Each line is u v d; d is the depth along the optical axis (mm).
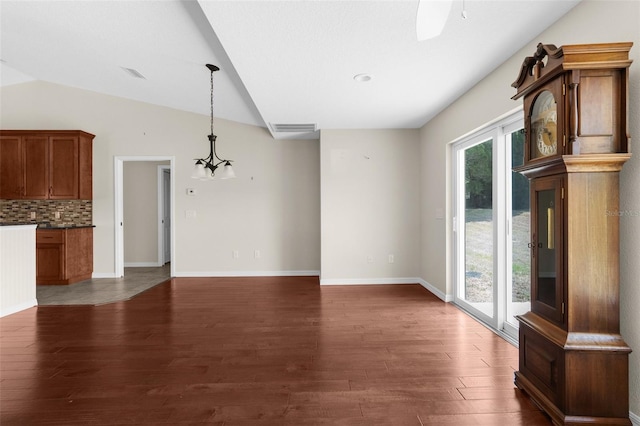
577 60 1480
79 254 5070
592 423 1515
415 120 4328
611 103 1499
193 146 5371
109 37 3029
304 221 5461
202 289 4527
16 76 4992
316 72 2762
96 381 2086
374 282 4820
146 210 6543
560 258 1605
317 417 1726
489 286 3166
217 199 5410
